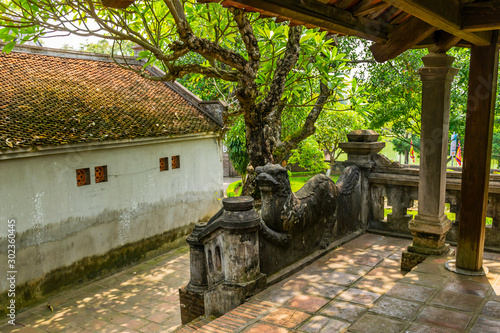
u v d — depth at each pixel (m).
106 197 10.42
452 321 3.18
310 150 14.98
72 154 9.52
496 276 4.02
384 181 5.94
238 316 3.71
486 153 3.86
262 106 7.34
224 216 4.27
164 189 12.17
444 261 4.42
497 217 4.99
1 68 10.86
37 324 7.95
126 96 12.84
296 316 3.58
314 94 11.41
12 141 8.15
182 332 4.20
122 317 8.13
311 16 2.74
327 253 5.31
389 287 4.18
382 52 3.74
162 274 10.58
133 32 6.10
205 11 7.05
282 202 4.64
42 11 6.04
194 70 7.05
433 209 4.60
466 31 3.27
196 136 12.95
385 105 13.12
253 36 6.51
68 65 12.98
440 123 4.39
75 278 9.71
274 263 4.58
